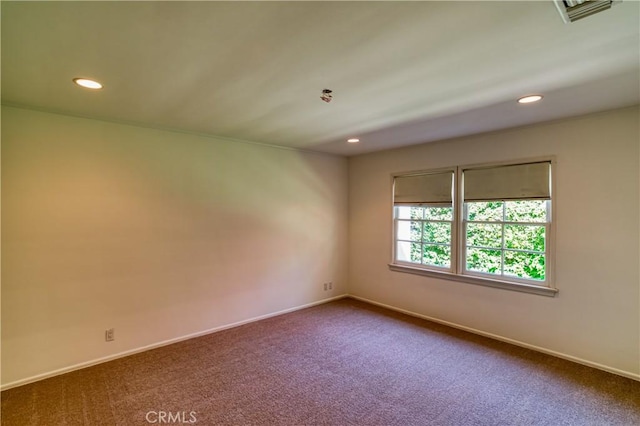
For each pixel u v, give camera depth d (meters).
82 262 2.97
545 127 3.23
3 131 2.60
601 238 2.92
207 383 2.69
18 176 2.67
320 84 2.24
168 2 1.33
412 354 3.23
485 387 2.64
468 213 3.91
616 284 2.85
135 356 3.19
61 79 2.13
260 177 4.26
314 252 4.88
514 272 3.53
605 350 2.90
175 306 3.54
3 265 2.61
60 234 2.86
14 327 2.65
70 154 2.91
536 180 3.30
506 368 2.95
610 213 2.88
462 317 3.91
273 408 2.36
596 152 2.94
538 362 3.06
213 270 3.84
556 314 3.18
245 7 1.37
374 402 2.44
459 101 2.59
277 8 1.38
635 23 1.50
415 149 4.38
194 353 3.26
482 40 1.67
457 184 3.95
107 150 3.11
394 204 4.67
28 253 2.71
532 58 1.87
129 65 1.93
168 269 3.49
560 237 3.15
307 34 1.60
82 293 2.97
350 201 5.24
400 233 4.67
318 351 3.30
